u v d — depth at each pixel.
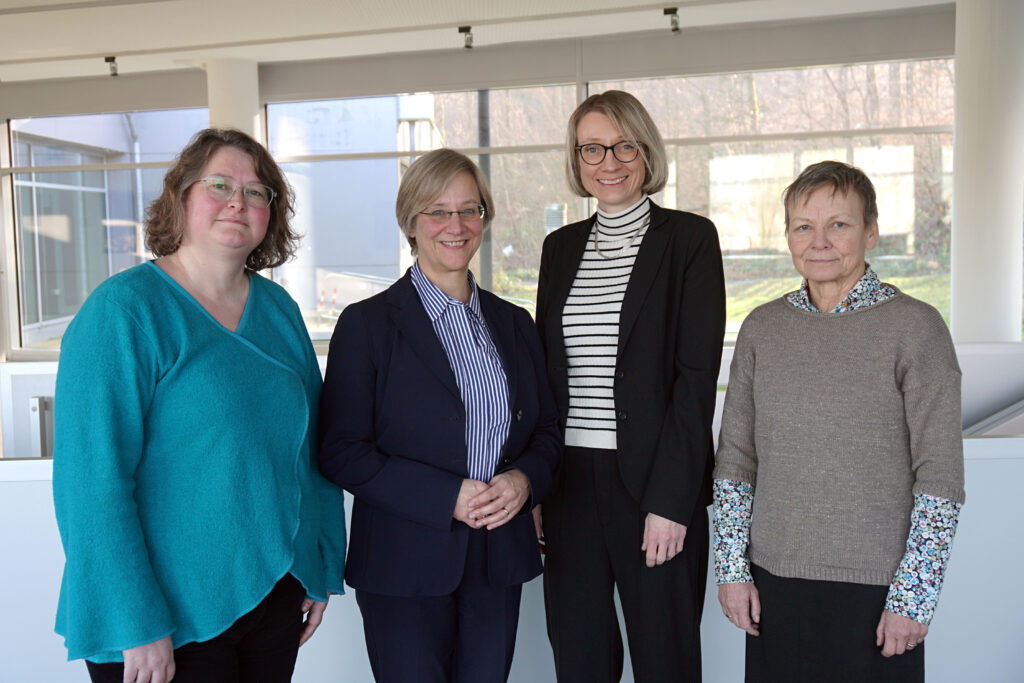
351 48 7.75
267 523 1.39
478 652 1.66
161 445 1.30
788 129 7.87
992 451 1.99
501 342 1.73
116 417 1.24
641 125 1.77
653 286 1.74
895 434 1.41
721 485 1.61
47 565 2.03
